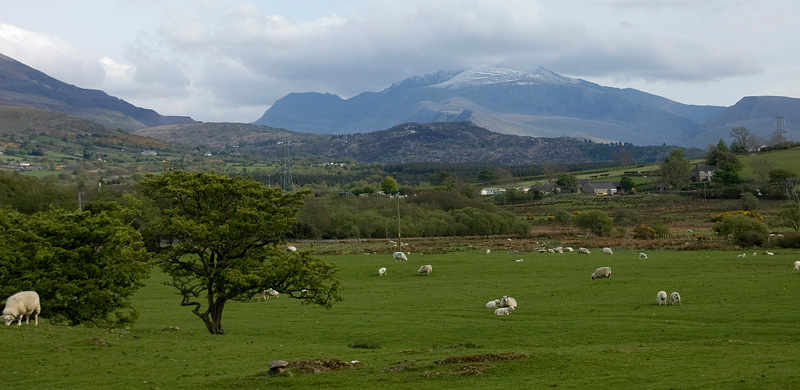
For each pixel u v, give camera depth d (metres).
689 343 35.06
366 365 30.80
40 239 43.34
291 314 55.38
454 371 28.44
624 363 29.61
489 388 25.59
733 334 39.16
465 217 173.00
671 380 26.08
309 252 47.53
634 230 147.88
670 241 124.31
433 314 52.84
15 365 29.98
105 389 26.55
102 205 58.53
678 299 52.03
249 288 46.03
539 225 190.62
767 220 160.62
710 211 198.75
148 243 47.19
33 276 42.06
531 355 31.25
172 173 47.59
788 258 86.19
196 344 38.12
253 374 29.09
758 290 56.53
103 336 38.72
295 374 28.69
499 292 64.12
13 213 48.12
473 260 97.81
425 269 83.12
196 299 67.06
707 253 100.00
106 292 44.62
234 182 47.47
